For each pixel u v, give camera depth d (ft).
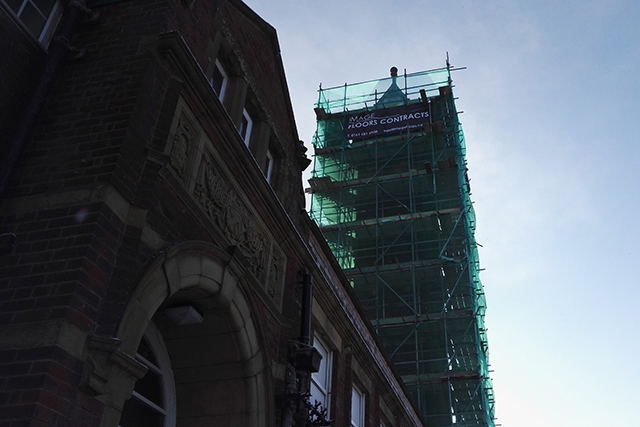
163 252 22.58
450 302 106.93
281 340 33.12
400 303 103.91
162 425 27.55
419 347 102.89
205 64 28.91
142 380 26.89
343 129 126.72
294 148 39.88
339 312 43.83
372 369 51.37
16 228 20.63
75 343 18.12
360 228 109.19
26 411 16.33
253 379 28.63
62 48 24.64
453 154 117.29
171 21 26.68
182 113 25.84
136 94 23.26
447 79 132.77
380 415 52.44
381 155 122.52
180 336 28.40
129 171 22.06
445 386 96.58
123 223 21.42
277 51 37.81
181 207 24.77
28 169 22.12
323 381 42.32
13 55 22.98
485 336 102.58
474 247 110.52
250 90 34.01
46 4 26.08
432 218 106.52
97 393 18.15
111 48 25.30
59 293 18.56
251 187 30.89
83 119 23.07
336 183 115.75
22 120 22.18
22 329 18.02
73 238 19.79
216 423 28.04
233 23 32.78
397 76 138.31
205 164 27.07
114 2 27.17
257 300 30.71
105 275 20.01
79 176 21.36
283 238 34.94
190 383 28.73
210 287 26.17
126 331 20.11
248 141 34.24
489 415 101.35
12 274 19.44
